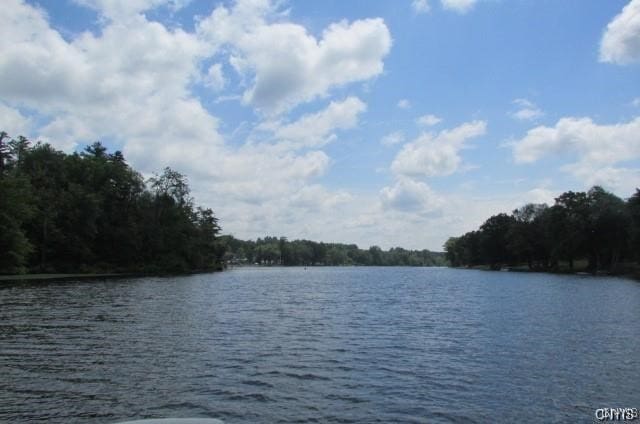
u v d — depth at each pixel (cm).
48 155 9681
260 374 1450
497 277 10519
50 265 8750
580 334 2248
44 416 1042
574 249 11488
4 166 8506
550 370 1534
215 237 14538
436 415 1099
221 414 1088
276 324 2597
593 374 1480
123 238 10194
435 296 4950
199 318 2767
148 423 779
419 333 2312
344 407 1151
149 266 10719
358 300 4450
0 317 2667
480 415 1101
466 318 2922
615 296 4581
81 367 1491
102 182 10462
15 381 1319
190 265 12406
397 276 12556
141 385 1299
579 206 11556
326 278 10931
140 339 2012
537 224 14100
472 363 1638
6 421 1010
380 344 2000
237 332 2269
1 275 7375
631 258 11156
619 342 2033
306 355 1752
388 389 1309
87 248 9312
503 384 1366
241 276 11412
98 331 2209
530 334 2264
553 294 4941
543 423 1055
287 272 16688
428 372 1505
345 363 1627
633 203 9962
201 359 1644
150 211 11281
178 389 1269
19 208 6906
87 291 4731
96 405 1123
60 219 8962
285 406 1152
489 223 16862
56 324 2414
